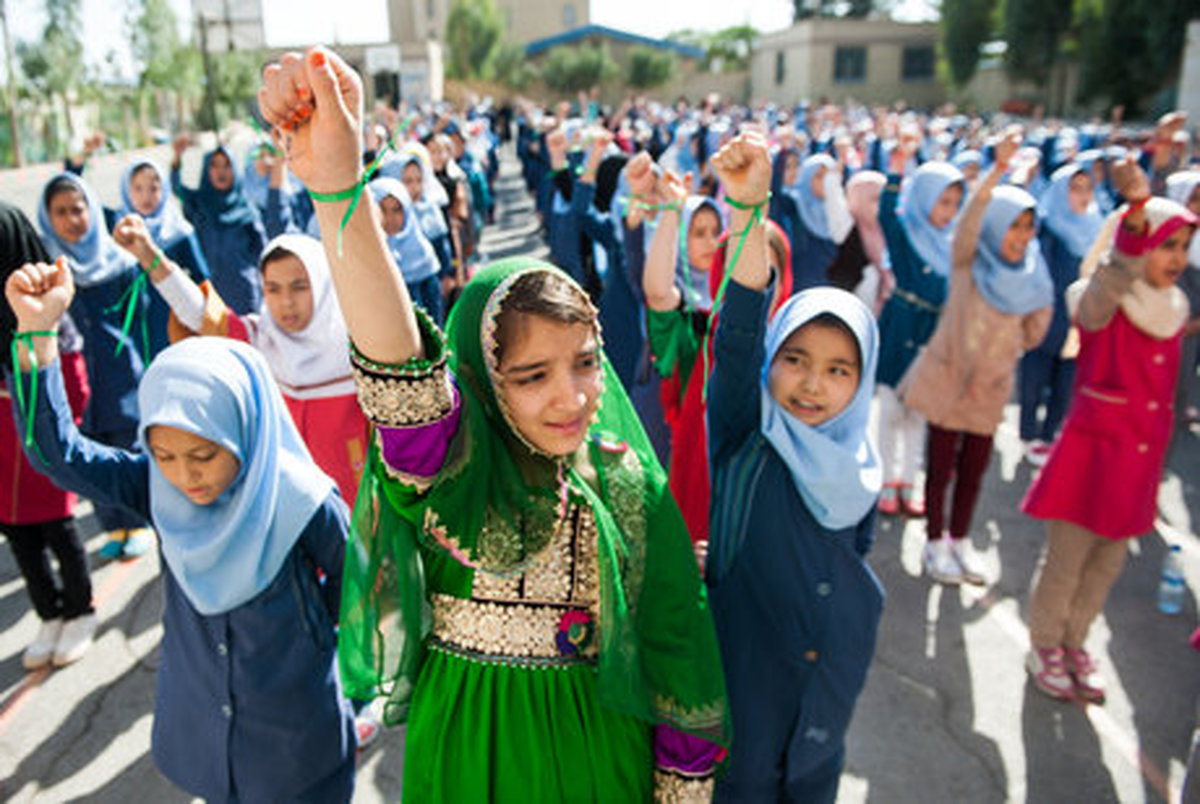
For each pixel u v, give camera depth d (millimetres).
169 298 2758
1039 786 2686
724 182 1684
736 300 1754
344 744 2055
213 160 5805
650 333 2719
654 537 1472
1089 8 28359
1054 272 5223
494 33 47500
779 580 1820
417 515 1286
